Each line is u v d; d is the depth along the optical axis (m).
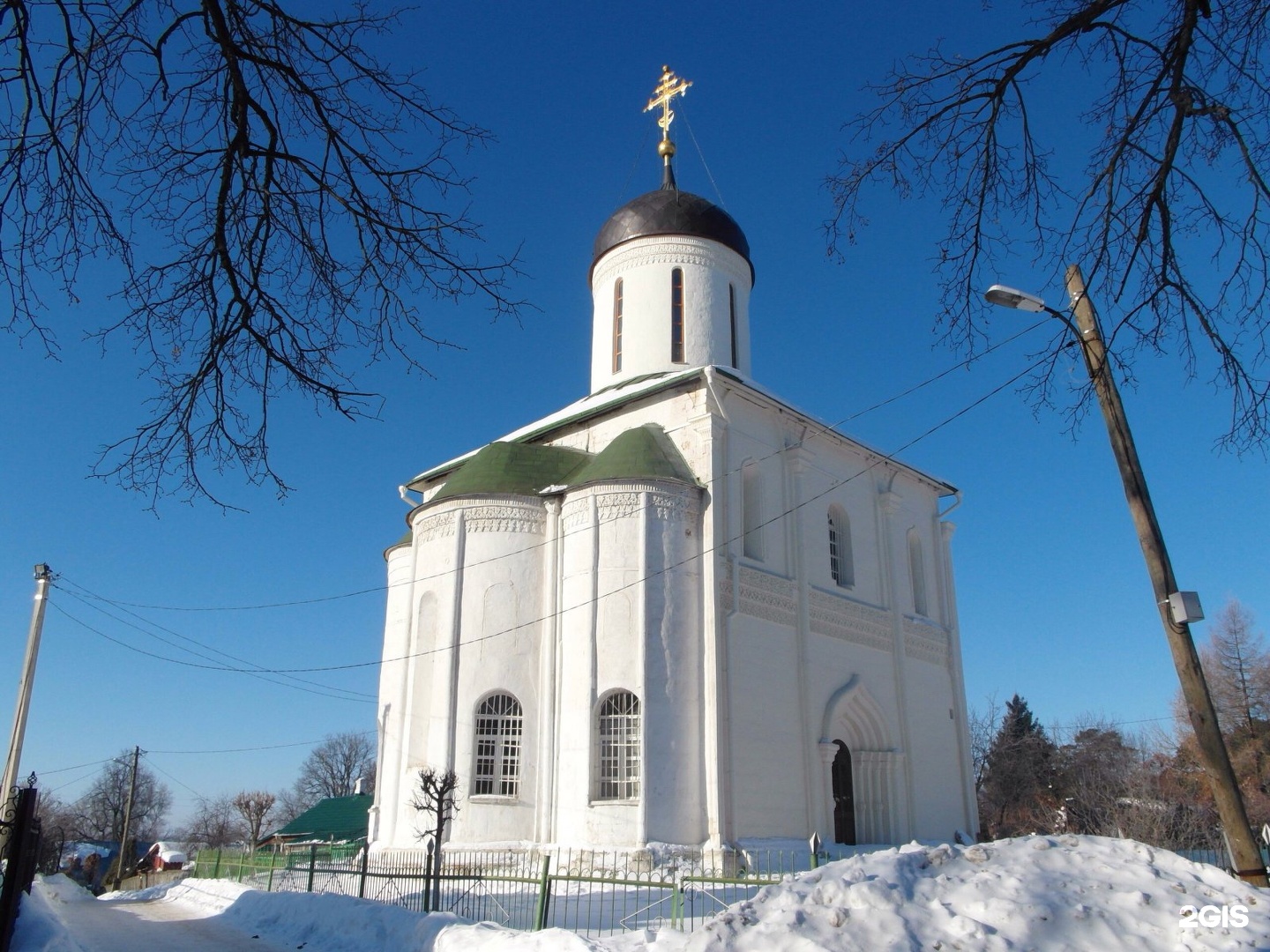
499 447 25.62
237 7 6.92
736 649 22.77
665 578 22.39
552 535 23.84
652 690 21.44
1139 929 7.90
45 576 30.16
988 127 8.70
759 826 21.81
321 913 16.45
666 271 30.69
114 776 99.62
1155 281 8.56
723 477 23.89
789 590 24.81
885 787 26.17
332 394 8.01
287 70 7.09
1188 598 10.27
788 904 8.63
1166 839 28.33
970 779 29.33
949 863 9.16
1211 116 7.82
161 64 6.84
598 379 31.02
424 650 24.06
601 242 31.89
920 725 28.22
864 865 9.16
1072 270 11.55
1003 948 7.72
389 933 14.05
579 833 20.80
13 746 28.34
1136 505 10.80
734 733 21.92
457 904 16.42
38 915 14.38
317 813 47.78
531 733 22.48
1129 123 8.09
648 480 22.92
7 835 14.52
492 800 21.80
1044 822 42.28
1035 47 8.20
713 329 30.44
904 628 28.80
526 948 11.09
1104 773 45.31
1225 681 49.09
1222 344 8.51
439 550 24.36
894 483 30.58
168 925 19.95
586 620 22.34
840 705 25.08
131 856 63.41
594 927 14.32
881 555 28.89
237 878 27.66
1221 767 9.81
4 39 6.35
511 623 23.17
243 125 7.16
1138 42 7.89
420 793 22.56
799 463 26.25
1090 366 11.16
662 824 20.61
